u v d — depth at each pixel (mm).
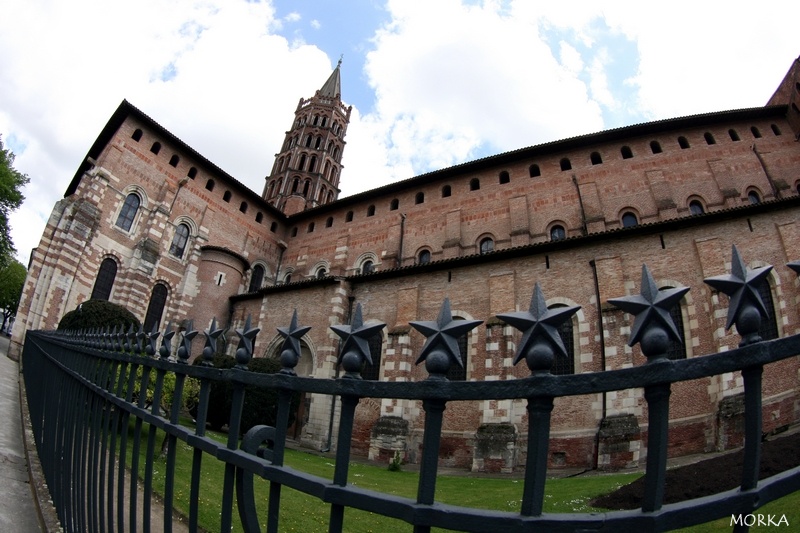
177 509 7922
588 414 17625
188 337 3059
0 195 36125
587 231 27281
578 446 17297
